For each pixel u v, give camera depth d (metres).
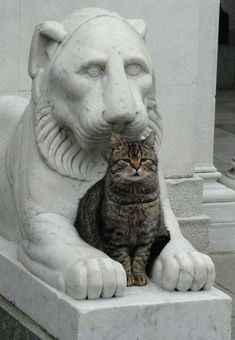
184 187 3.55
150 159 2.43
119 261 2.45
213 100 3.77
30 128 2.57
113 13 2.49
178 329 2.38
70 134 2.50
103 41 2.40
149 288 2.43
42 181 2.51
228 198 3.79
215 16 3.70
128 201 2.41
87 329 2.30
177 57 3.49
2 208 2.71
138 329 2.35
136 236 2.45
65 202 2.52
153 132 2.46
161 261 2.46
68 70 2.39
